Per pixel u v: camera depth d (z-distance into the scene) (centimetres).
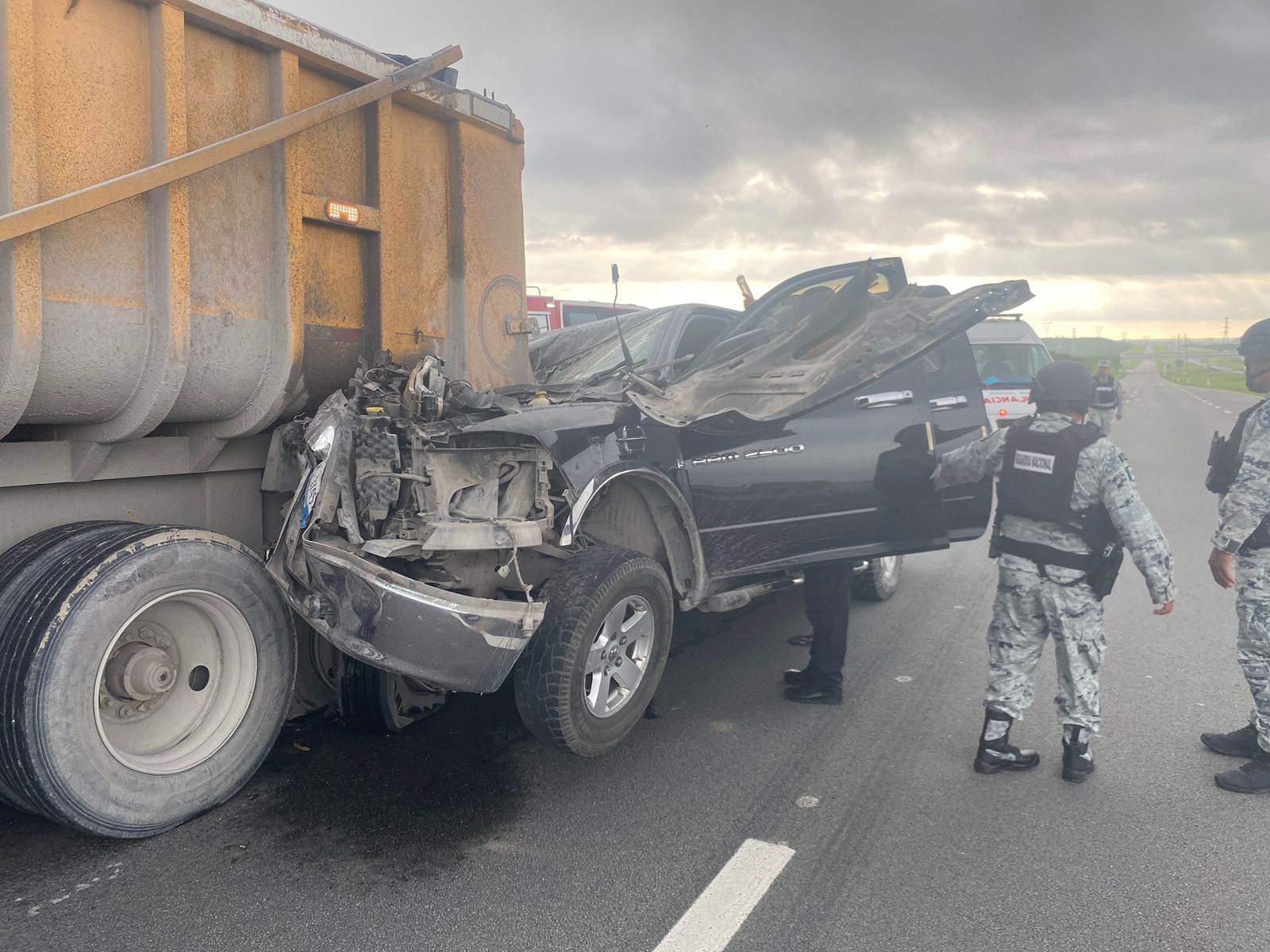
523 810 334
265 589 334
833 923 263
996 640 369
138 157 298
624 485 402
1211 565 362
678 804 340
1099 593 352
